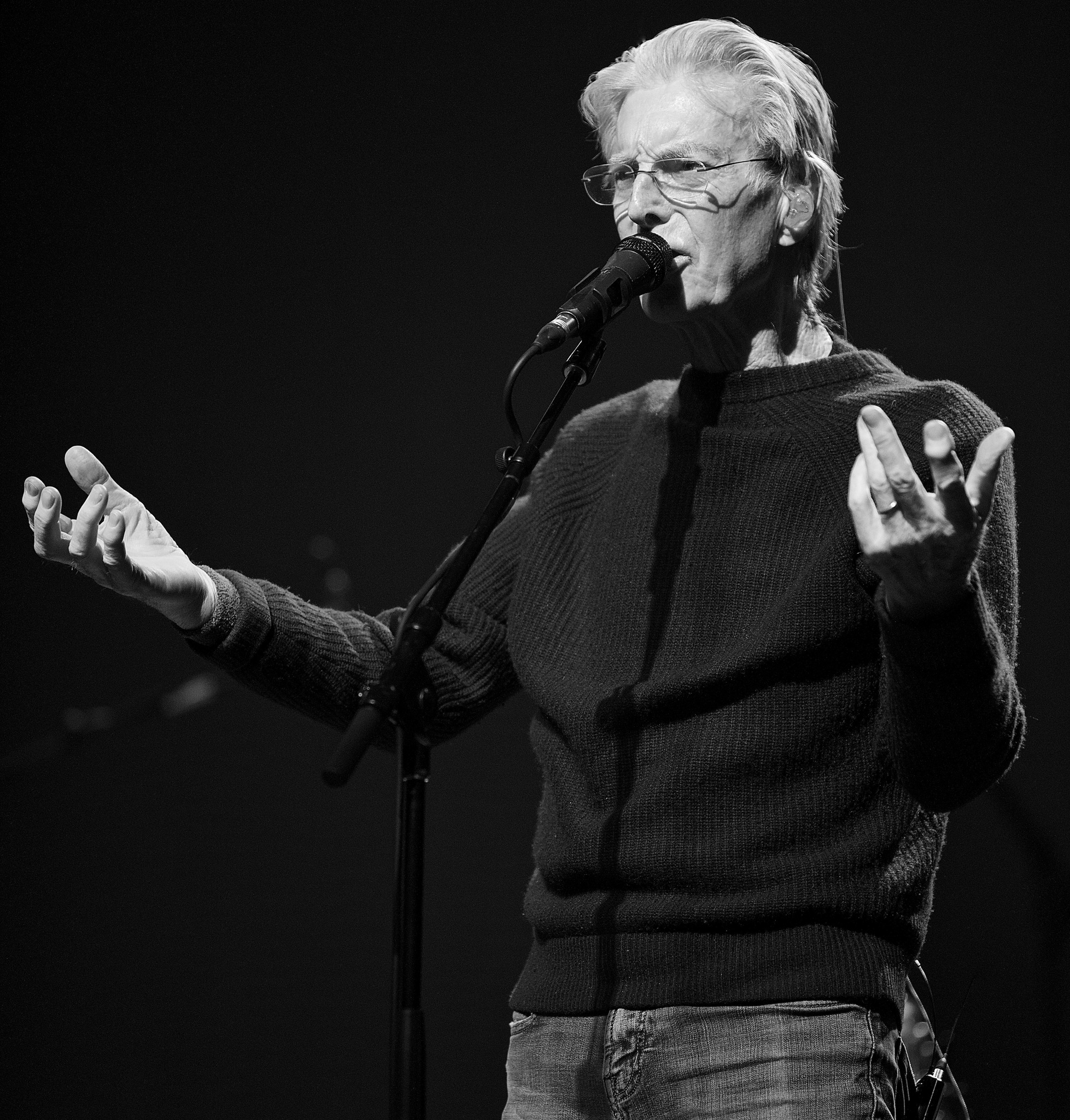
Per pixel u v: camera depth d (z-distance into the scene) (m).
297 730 14.77
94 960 14.56
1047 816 12.10
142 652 15.29
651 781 5.12
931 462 3.91
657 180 5.42
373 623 6.29
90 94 16.11
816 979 4.81
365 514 15.21
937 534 4.06
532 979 5.35
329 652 5.97
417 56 15.62
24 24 16.12
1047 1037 11.41
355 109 15.70
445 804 14.20
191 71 16.02
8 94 16.12
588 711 5.30
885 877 4.96
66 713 14.24
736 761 5.02
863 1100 4.79
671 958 4.94
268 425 15.50
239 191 15.84
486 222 15.34
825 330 5.96
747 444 5.47
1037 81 13.30
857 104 13.64
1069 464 12.74
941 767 4.52
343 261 15.59
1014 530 5.14
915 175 13.48
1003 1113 11.37
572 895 5.29
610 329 14.57
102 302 15.90
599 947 5.10
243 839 14.64
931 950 11.92
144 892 14.62
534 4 15.32
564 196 15.18
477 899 14.02
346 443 15.34
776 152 5.50
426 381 15.28
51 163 16.06
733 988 4.85
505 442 15.00
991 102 13.38
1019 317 13.11
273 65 15.90
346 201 15.64
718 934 4.93
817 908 4.86
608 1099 5.06
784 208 5.61
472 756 14.27
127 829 14.75
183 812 14.73
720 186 5.40
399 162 15.57
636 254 5.17
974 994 11.69
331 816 14.62
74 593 15.43
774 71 5.56
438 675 6.02
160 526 5.62
